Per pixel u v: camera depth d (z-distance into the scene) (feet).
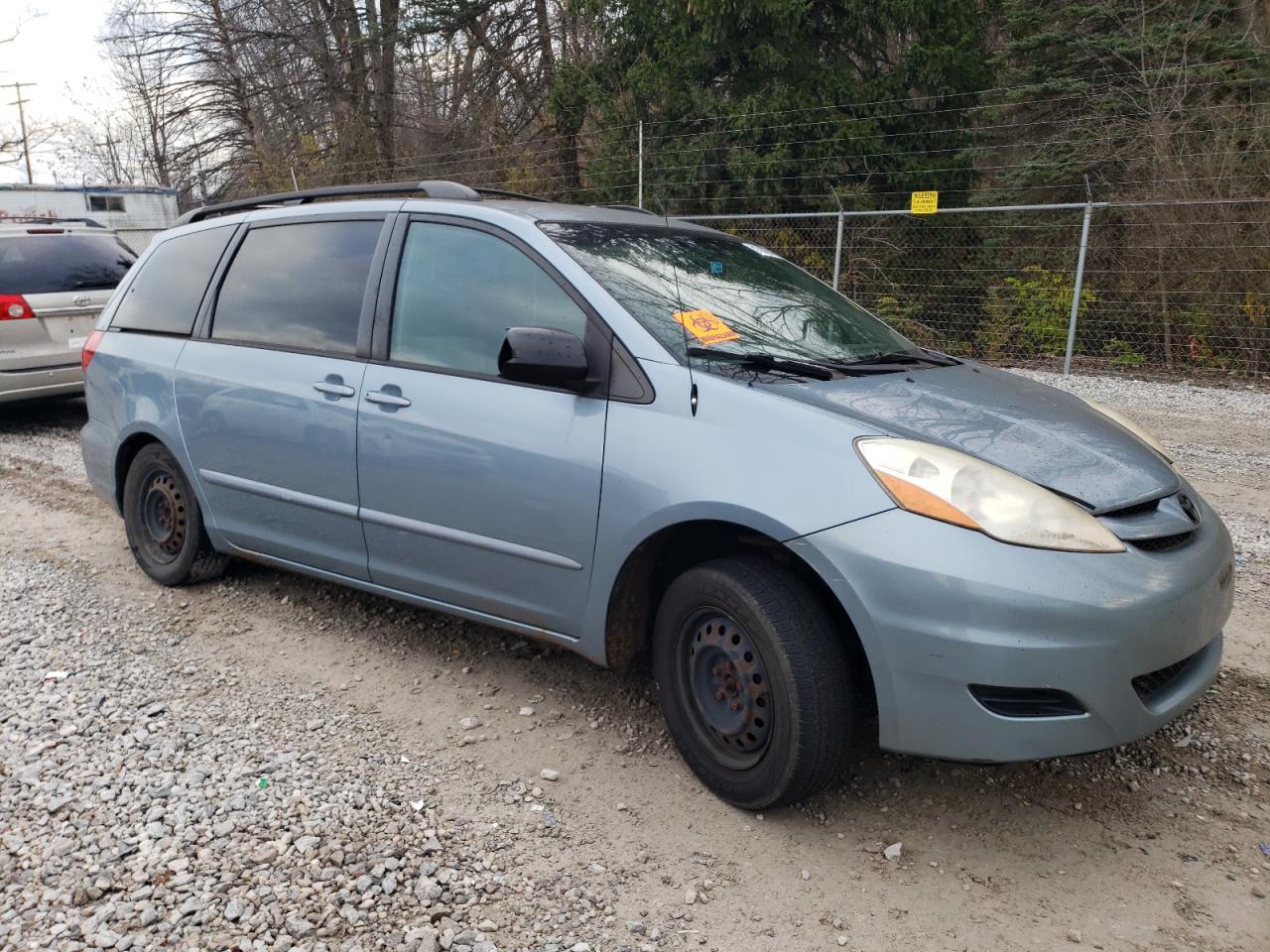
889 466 8.54
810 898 8.27
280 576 15.92
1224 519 18.99
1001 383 11.44
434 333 11.65
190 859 8.61
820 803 9.65
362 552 12.40
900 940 7.78
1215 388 35.22
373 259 12.48
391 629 13.82
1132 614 8.14
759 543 9.62
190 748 10.53
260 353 13.35
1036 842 9.06
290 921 7.79
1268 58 41.98
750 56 48.88
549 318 10.69
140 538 15.78
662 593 10.53
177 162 86.33
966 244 47.91
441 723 11.17
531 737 10.87
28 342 28.07
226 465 13.75
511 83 71.20
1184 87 41.55
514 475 10.53
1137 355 39.27
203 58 82.89
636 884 8.41
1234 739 10.76
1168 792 9.84
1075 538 8.30
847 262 46.98
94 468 16.28
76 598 15.03
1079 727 8.19
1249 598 14.69
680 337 10.19
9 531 18.88
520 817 9.34
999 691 8.17
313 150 78.84
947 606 8.07
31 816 9.25
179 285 15.16
